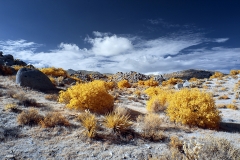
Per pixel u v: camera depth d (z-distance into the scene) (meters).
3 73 19.05
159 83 44.56
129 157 5.31
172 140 6.21
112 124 6.89
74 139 6.05
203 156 4.48
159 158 5.11
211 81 35.88
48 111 8.59
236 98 20.47
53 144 5.61
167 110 9.46
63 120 7.19
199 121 8.45
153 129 7.16
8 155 4.71
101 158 5.14
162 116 9.88
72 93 9.89
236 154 4.80
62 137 6.11
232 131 8.28
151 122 7.46
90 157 5.14
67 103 10.59
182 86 33.03
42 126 6.59
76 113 8.78
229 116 12.30
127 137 6.42
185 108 8.64
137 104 15.52
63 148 5.45
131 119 8.98
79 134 6.40
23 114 6.94
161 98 11.95
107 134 6.60
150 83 38.44
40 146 5.41
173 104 9.12
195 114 8.45
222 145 4.98
